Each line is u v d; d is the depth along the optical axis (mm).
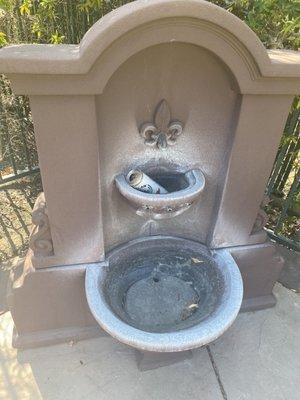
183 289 1960
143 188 1698
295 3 1888
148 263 2041
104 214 1807
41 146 1445
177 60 1472
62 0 2787
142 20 1217
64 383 1851
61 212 1639
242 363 1990
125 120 1573
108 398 1800
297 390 1894
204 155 1781
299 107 2217
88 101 1381
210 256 1986
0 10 2701
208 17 1267
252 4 2148
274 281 2236
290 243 2715
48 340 1984
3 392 1807
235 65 1422
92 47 1221
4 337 2027
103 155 1621
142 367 1902
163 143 1675
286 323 2215
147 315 1797
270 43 2141
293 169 2885
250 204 1913
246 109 1585
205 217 1986
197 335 1460
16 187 3252
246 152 1724
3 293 2287
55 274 1786
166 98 1570
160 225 1990
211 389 1868
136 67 1447
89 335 2035
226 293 1697
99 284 1728
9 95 2988
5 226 2828
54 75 1270
